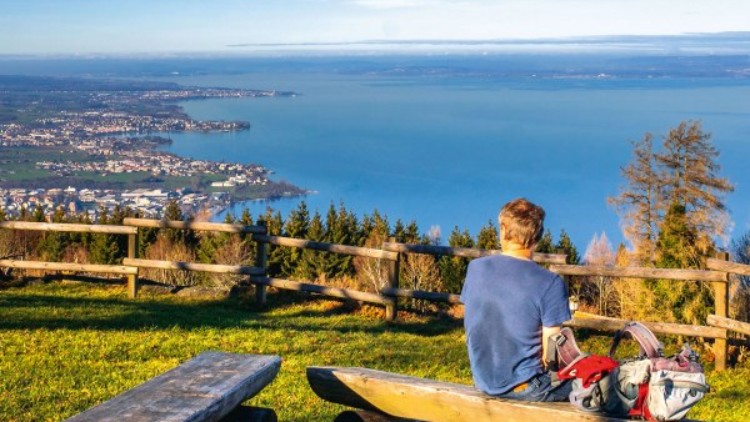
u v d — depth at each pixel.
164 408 3.28
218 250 31.86
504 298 3.70
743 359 9.95
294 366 8.41
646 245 30.72
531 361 3.68
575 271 9.95
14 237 22.41
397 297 11.59
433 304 16.84
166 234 39.03
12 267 12.95
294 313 12.11
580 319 10.08
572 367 3.52
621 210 31.62
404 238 47.72
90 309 11.39
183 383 3.62
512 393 3.68
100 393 6.95
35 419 6.16
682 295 12.37
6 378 7.38
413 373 8.59
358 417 4.13
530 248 3.83
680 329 9.69
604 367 3.46
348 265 43.91
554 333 3.65
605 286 19.61
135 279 12.72
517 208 3.81
